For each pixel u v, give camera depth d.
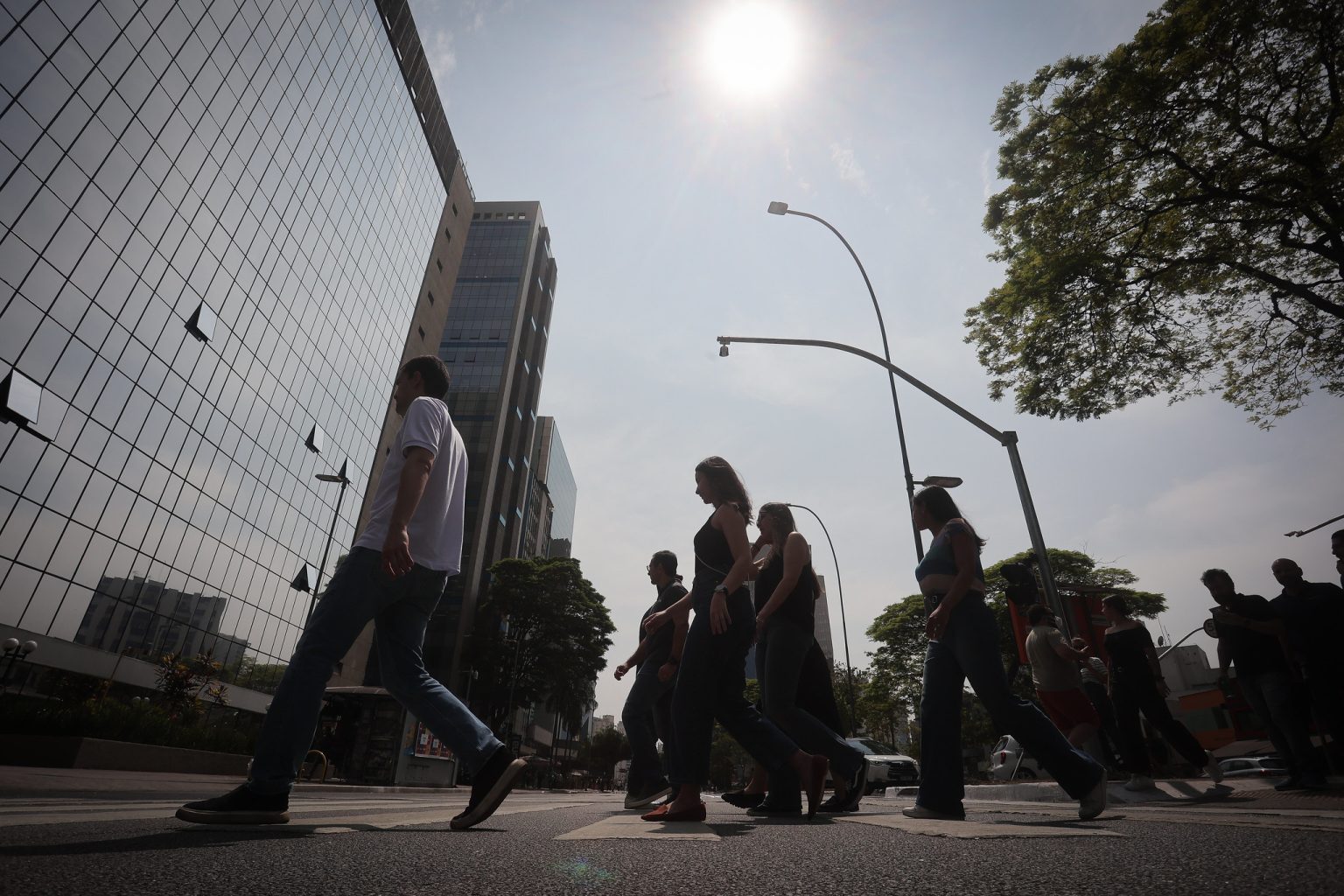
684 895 1.00
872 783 15.81
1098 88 12.88
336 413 38.16
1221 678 6.17
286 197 32.62
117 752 12.09
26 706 12.12
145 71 24.19
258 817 2.00
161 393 25.36
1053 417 14.92
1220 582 5.46
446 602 57.84
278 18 31.27
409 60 44.84
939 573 3.39
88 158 22.19
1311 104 12.02
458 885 1.06
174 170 25.67
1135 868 1.17
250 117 29.78
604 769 96.81
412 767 20.59
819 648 4.58
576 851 1.49
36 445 20.38
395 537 2.32
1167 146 12.96
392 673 2.47
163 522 25.42
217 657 28.25
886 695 38.38
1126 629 5.54
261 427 31.44
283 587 33.16
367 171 40.25
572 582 52.91
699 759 2.80
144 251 24.44
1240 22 11.47
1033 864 1.25
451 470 2.77
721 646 2.95
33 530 20.25
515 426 75.12
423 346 49.41
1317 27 11.32
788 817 3.34
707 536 3.19
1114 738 6.69
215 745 15.74
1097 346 14.26
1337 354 13.45
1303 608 5.18
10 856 1.13
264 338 31.48
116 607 23.19
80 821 1.81
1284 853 1.27
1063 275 13.73
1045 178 13.86
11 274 19.83
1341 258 12.50
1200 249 13.45
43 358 20.66
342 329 38.50
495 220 84.69
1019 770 10.66
